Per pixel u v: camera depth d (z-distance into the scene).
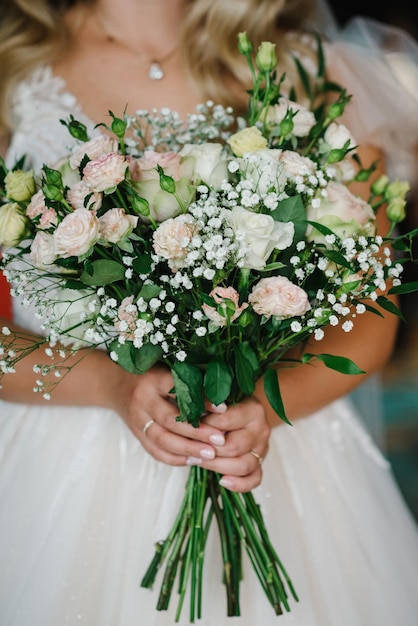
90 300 1.20
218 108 1.41
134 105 1.63
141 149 1.54
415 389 4.07
